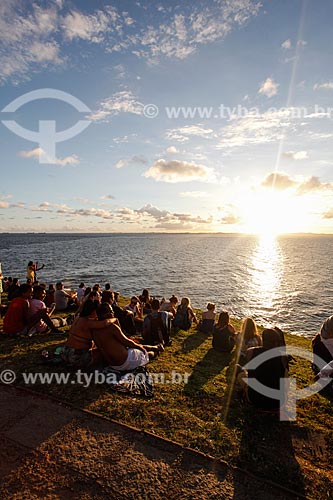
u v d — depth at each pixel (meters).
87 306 6.27
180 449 4.05
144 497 3.33
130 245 184.88
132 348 6.30
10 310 8.19
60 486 3.45
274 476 3.67
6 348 7.36
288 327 26.30
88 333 6.11
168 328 8.63
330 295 41.03
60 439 4.17
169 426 4.52
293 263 89.62
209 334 10.57
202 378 6.33
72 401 5.06
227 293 41.12
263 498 3.36
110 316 6.32
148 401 5.20
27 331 8.25
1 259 82.44
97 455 3.90
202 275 58.41
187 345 8.91
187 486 3.48
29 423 4.49
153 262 83.81
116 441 4.16
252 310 32.38
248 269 71.25
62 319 9.63
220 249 156.50
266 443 4.28
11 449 3.97
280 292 42.84
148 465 3.77
